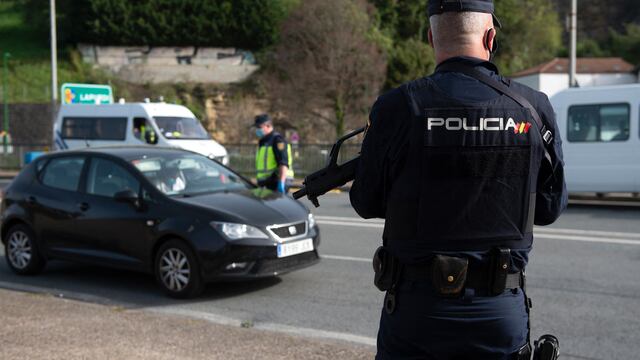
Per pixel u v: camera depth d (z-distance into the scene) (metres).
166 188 7.38
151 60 41.84
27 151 27.48
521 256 2.19
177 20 41.34
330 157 2.51
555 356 2.23
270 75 38.44
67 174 8.07
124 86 39.97
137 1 41.91
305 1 34.75
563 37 60.19
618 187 13.74
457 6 2.26
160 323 5.42
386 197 2.31
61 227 7.82
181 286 6.91
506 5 49.38
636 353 5.03
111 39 41.91
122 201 7.38
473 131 2.14
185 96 39.78
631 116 13.57
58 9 44.25
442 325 2.15
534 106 2.23
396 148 2.21
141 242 7.19
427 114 2.16
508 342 2.17
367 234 10.74
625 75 42.97
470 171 2.14
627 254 8.73
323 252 9.26
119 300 6.95
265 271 6.86
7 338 4.92
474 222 2.15
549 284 7.18
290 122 35.44
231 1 41.41
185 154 8.13
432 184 2.16
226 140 37.50
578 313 6.10
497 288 2.15
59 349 4.67
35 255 8.09
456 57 2.27
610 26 63.59
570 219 12.09
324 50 33.62
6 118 35.66
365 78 33.44
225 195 7.41
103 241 7.50
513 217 2.17
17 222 8.27
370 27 37.62
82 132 19.92
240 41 41.66
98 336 5.01
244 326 5.83
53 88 25.92
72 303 6.11
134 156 7.76
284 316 6.21
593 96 13.88
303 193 2.54
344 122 33.53
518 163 2.16
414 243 2.20
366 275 7.86
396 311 2.25
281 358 4.52
